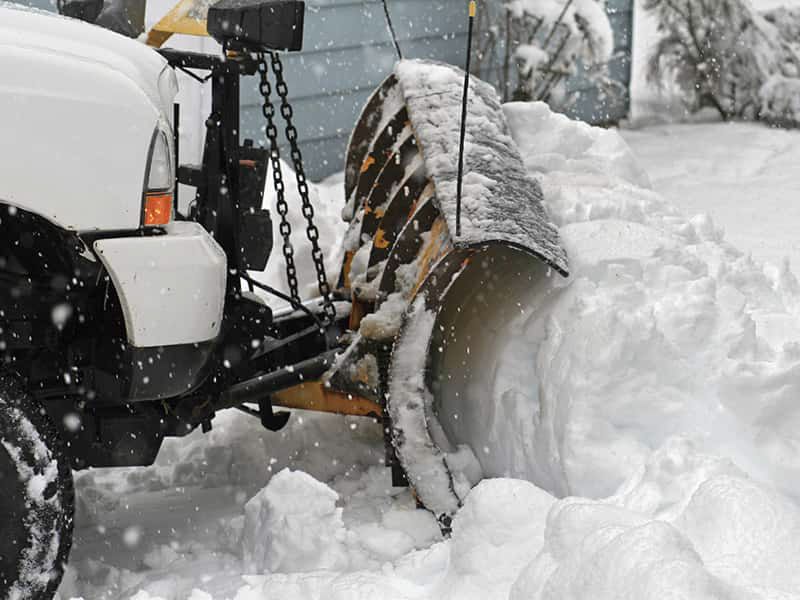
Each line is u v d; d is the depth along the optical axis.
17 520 3.46
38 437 3.48
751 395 3.96
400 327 4.29
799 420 3.93
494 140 4.95
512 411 4.36
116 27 4.90
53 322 3.84
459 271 4.23
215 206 4.44
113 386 3.87
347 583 3.54
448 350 4.69
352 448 5.25
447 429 4.53
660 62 13.84
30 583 3.49
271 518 4.04
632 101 14.33
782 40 13.52
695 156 11.86
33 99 3.49
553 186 5.21
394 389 4.30
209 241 3.85
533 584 3.09
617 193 5.38
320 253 4.67
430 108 5.11
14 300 3.81
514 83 12.08
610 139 6.03
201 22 4.45
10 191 3.49
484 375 4.55
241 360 4.51
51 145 3.51
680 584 2.73
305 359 4.94
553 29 11.52
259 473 5.09
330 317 4.75
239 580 4.00
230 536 4.31
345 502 4.69
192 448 5.30
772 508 3.21
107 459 4.03
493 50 11.88
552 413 4.17
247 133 9.97
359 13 10.62
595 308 4.31
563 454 4.04
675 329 4.21
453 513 4.21
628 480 3.78
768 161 11.64
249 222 4.50
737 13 13.49
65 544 3.55
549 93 11.93
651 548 2.83
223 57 4.35
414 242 4.69
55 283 3.85
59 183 3.53
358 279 5.07
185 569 4.14
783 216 9.47
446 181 4.54
